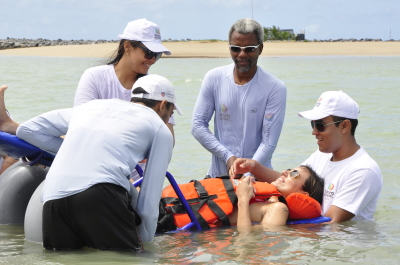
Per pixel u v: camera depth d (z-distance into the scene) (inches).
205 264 113.1
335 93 146.4
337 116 144.0
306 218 147.5
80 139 114.1
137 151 116.2
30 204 131.6
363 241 132.7
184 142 286.2
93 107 121.1
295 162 237.8
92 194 108.0
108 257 112.3
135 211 119.3
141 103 125.9
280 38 3095.5
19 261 110.7
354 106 145.3
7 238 132.0
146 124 117.4
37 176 149.4
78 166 110.7
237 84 165.8
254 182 151.3
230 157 163.8
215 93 169.8
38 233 127.5
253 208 148.6
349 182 145.9
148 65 157.2
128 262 110.5
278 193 149.9
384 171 220.7
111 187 109.8
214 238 132.9
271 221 144.3
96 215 109.1
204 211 142.9
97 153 111.7
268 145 164.7
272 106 163.8
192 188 148.2
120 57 158.9
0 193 147.3
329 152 149.0
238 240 131.2
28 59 1524.4
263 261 116.2
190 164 238.1
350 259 119.3
